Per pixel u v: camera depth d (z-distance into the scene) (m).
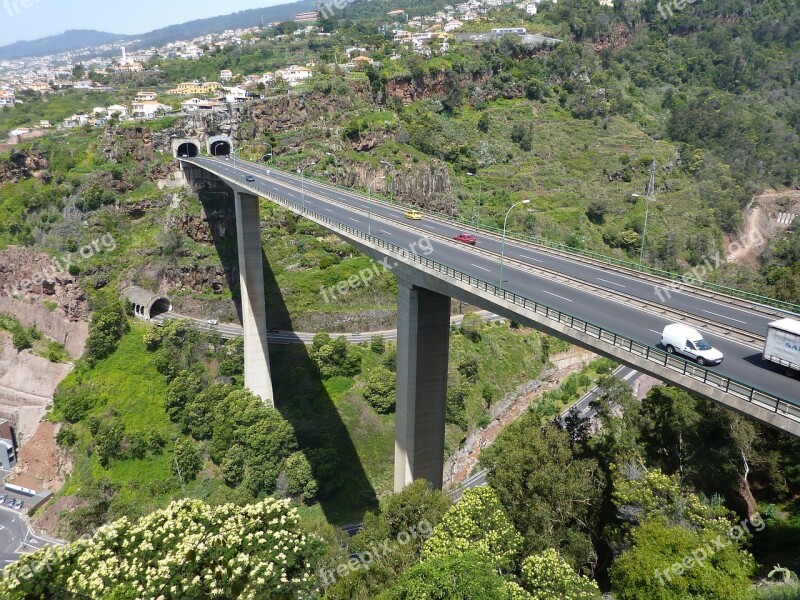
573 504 40.38
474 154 144.75
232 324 99.19
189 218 106.00
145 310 95.06
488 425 84.12
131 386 84.69
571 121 168.62
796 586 28.58
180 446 74.56
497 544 35.16
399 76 154.75
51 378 95.31
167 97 158.00
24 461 83.56
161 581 23.64
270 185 81.75
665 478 37.66
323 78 143.25
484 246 53.06
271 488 70.44
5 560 68.56
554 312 34.00
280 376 86.75
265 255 103.44
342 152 121.25
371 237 49.97
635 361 28.59
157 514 27.75
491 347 94.44
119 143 111.88
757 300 45.31
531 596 31.94
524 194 132.38
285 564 26.27
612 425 53.31
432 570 29.23
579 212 126.75
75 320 98.31
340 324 96.81
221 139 121.00
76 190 107.25
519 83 176.38
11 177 110.38
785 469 40.97
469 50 176.62
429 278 42.34
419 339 45.38
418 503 40.91
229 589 24.94
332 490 70.69
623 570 31.16
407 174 120.88
